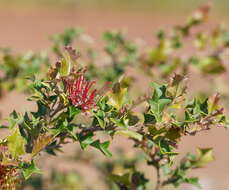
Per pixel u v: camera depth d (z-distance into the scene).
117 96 2.63
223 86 4.85
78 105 2.55
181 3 23.89
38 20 20.67
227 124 2.70
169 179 3.33
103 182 5.56
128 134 2.56
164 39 4.90
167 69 4.73
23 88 4.33
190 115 2.67
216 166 10.13
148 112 2.73
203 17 4.98
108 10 22.94
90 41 5.06
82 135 2.66
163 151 2.68
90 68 4.73
